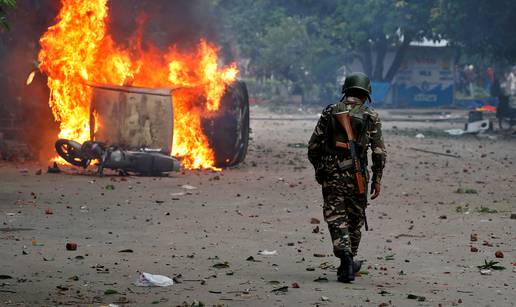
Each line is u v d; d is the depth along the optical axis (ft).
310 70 277.44
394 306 31.58
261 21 275.39
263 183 77.82
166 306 31.24
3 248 43.06
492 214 59.98
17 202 61.16
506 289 35.27
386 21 250.37
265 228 51.96
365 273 38.22
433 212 60.64
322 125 36.91
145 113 84.23
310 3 272.92
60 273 37.11
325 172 36.50
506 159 109.81
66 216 55.26
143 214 56.95
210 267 39.24
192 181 78.07
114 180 76.64
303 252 43.91
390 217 57.88
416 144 135.44
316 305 31.53
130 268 38.58
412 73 295.07
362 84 37.24
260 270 38.75
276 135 154.40
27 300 31.81
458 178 86.22
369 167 95.76
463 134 161.48
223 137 91.40
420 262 41.45
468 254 43.83
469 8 174.19
